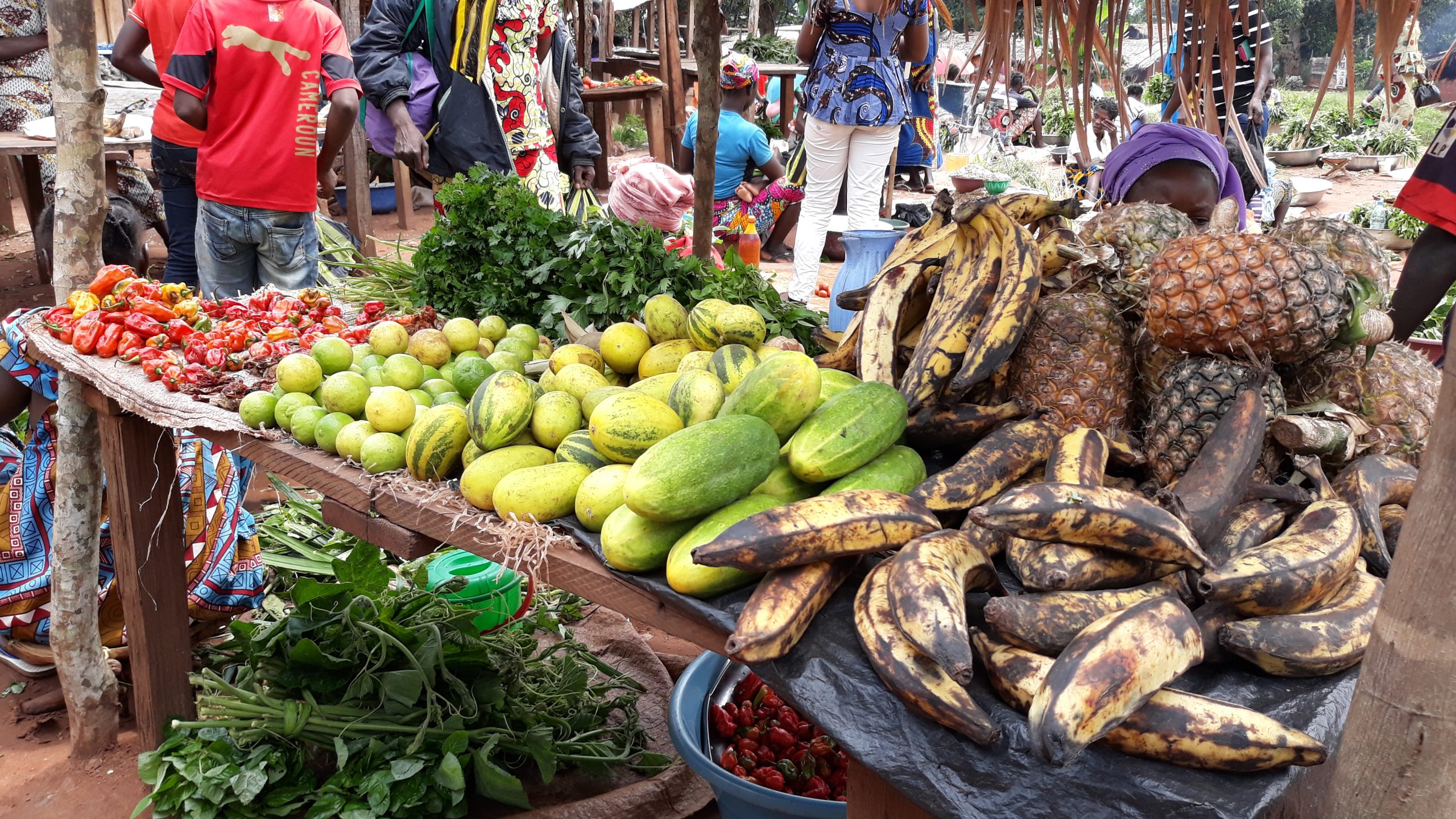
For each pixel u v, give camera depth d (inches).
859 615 57.2
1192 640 50.4
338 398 94.2
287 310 126.0
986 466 71.2
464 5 190.7
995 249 81.5
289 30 182.7
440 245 146.6
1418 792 43.5
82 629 120.0
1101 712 46.2
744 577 63.7
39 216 292.8
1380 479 69.3
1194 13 81.9
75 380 114.7
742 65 349.4
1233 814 45.6
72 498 116.3
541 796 113.9
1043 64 81.3
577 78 235.5
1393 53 70.6
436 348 108.3
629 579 68.4
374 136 206.7
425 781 106.3
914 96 477.1
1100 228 88.6
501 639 129.3
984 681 55.6
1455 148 105.7
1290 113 600.4
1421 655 42.3
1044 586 56.5
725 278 133.8
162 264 309.9
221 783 107.0
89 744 123.3
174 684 122.9
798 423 74.2
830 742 102.7
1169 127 147.9
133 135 269.9
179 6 196.5
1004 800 49.4
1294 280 66.3
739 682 110.2
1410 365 77.4
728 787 89.3
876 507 62.6
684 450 66.4
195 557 131.0
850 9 249.8
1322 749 46.8
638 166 187.0
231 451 99.5
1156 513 56.8
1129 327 82.0
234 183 188.2
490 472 78.8
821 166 272.4
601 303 132.4
